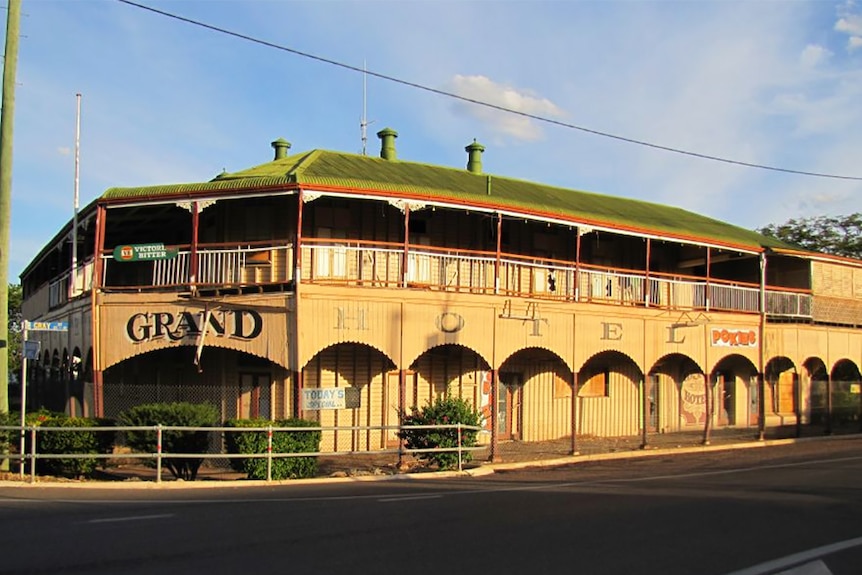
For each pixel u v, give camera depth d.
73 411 21.73
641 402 26.98
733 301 25.05
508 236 23.31
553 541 9.02
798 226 47.41
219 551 8.33
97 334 18.08
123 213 20.00
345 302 17.58
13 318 49.84
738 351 24.92
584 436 25.19
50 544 8.63
